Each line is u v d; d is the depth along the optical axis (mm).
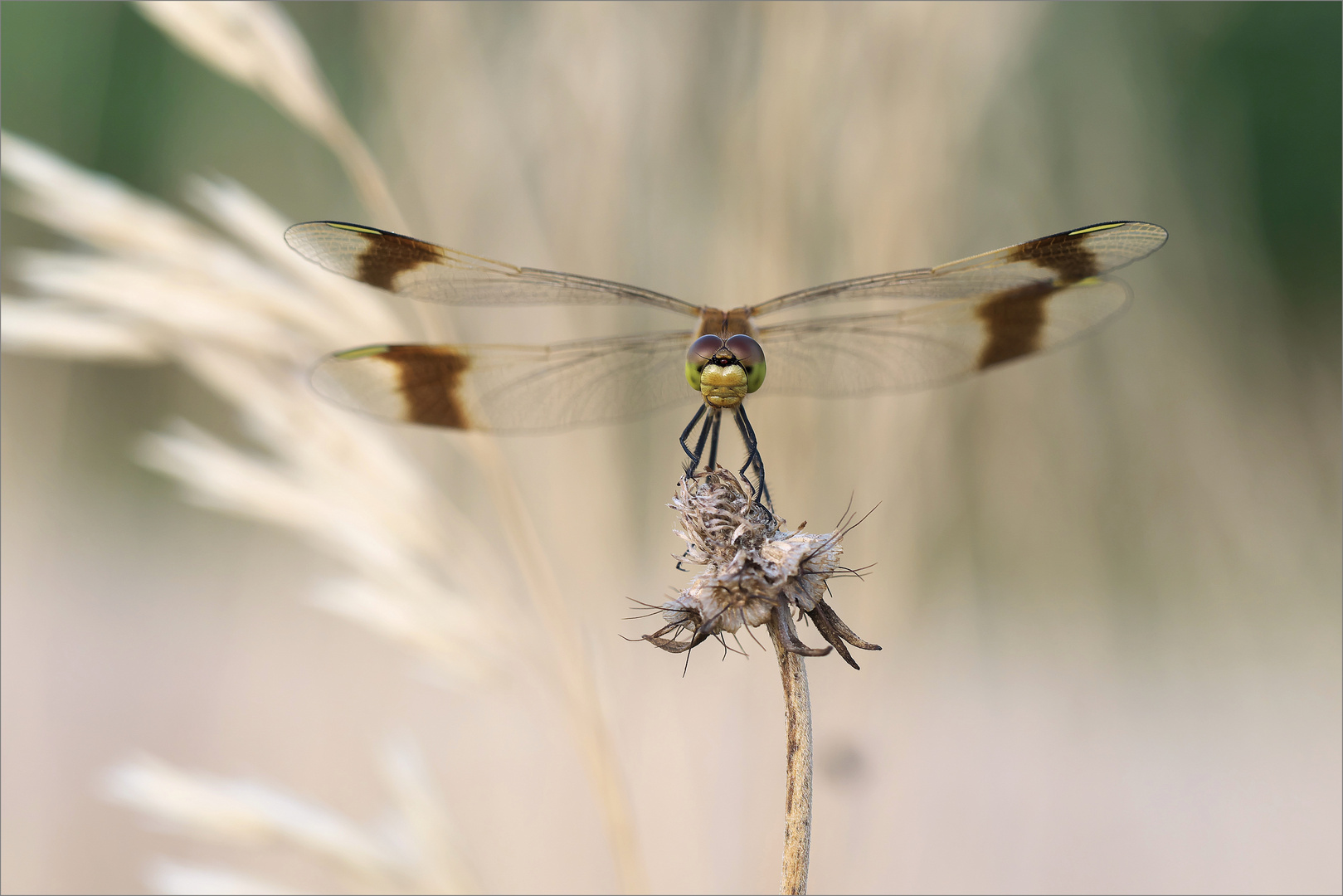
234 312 598
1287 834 645
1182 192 645
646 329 623
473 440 601
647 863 613
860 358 609
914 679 618
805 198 617
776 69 617
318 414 602
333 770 643
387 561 598
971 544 635
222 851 634
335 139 600
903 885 613
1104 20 641
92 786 647
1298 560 647
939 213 619
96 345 599
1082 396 640
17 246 622
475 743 630
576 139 622
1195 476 645
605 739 598
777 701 613
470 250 623
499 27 625
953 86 619
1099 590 647
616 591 615
